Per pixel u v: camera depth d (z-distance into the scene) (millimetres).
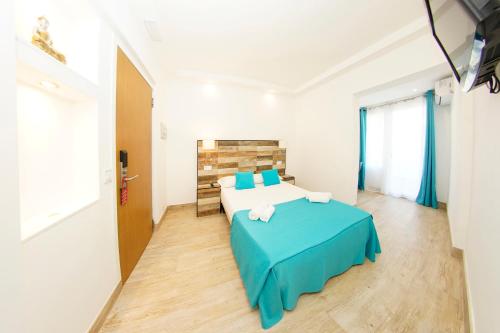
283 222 1731
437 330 1145
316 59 2729
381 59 2422
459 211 1850
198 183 3381
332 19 1874
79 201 1124
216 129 3570
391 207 3439
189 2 1622
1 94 601
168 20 1850
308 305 1315
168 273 1676
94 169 1171
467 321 1156
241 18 1843
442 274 1629
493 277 871
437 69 1964
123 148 1520
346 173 3133
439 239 2260
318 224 1674
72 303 961
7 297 630
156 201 2514
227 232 2496
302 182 4258
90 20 1151
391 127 4148
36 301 752
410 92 3514
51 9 1003
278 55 2598
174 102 3232
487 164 1144
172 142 3260
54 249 850
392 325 1176
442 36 797
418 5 1700
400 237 2311
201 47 2359
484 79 872
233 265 1800
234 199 2508
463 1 586
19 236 670
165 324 1187
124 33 1443
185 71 3076
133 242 1720
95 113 1156
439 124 3482
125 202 1532
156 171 2504
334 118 3312
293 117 4379
